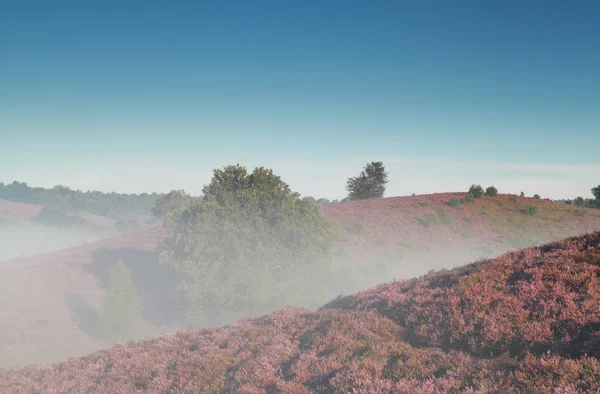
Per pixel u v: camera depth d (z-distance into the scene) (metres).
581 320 8.22
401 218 59.81
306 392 8.27
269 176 28.61
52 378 12.50
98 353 14.49
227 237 25.11
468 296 10.91
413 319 11.05
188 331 15.38
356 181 80.12
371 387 7.35
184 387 10.05
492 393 6.59
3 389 11.88
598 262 10.75
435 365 8.16
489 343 8.85
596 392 5.88
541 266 11.29
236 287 25.78
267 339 12.08
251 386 8.98
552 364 6.97
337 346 10.09
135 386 10.81
